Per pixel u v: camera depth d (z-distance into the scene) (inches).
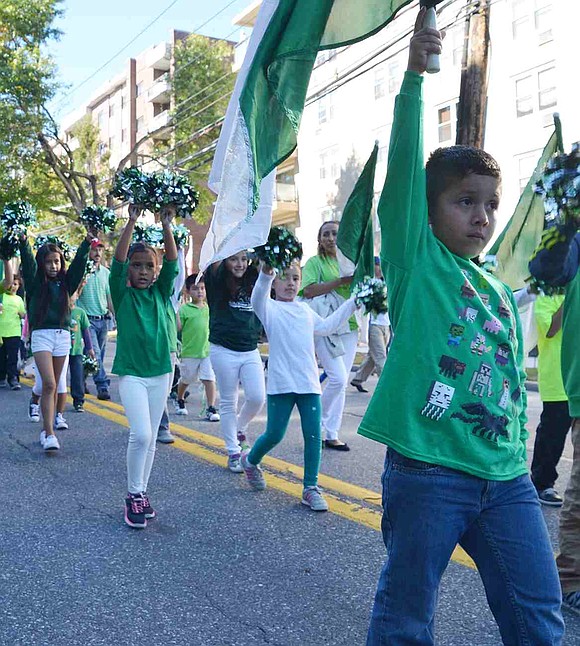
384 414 96.1
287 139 109.1
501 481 95.5
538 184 117.7
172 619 145.8
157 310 209.6
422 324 97.2
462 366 96.4
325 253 294.8
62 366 293.6
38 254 288.7
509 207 859.4
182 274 245.4
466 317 98.2
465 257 103.8
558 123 153.3
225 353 255.1
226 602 153.7
